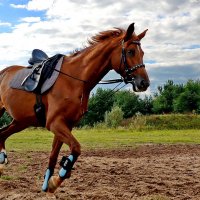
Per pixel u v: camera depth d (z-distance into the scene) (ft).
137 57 23.30
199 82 213.87
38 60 26.37
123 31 24.39
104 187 29.84
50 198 25.63
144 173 37.50
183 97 211.20
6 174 35.40
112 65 23.98
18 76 26.48
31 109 25.02
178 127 141.90
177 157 52.34
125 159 49.52
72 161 22.35
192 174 37.27
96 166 41.81
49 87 23.72
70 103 23.29
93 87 24.39
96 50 24.00
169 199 26.11
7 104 26.78
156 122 146.41
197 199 26.53
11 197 25.81
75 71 23.94
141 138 90.53
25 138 86.28
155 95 231.30
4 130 27.94
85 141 79.66
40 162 44.27
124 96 230.68
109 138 89.35
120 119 146.51
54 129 22.95
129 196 26.76
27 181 32.01
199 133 113.19
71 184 31.14
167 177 35.06
